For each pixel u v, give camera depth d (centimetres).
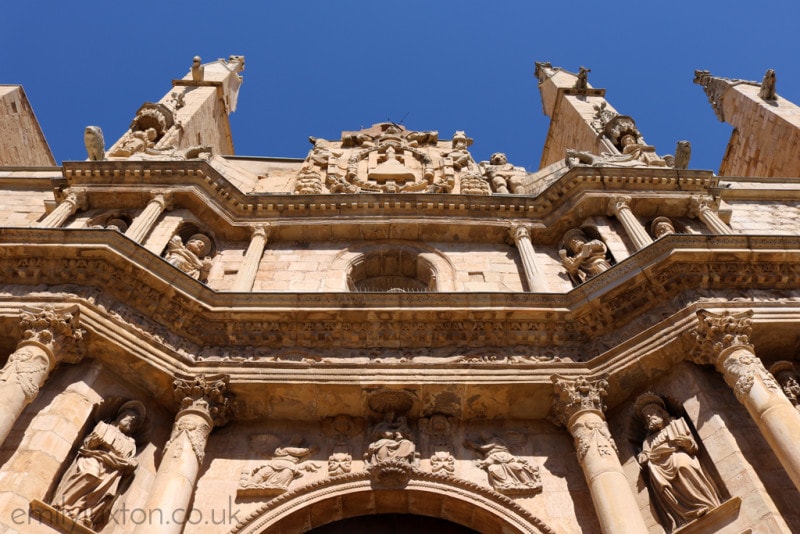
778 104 2848
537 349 1362
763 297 1317
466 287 1620
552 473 1234
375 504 1218
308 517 1191
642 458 1179
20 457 1038
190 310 1336
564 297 1384
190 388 1250
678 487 1107
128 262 1281
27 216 1822
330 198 1820
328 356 1343
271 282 1619
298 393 1288
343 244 1784
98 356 1231
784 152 2661
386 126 2602
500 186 2162
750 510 1015
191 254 1611
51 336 1162
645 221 1762
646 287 1335
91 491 1071
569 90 3169
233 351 1345
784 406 1061
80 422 1136
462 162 2270
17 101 2684
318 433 1312
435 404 1317
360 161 2302
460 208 1820
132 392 1260
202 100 2873
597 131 2612
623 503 1062
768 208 1997
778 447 1021
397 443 1251
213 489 1191
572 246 1711
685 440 1141
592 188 1769
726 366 1170
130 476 1159
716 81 3275
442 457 1258
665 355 1248
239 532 1115
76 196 1677
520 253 1702
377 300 1370
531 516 1144
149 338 1266
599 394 1253
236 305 1361
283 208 1812
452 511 1207
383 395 1300
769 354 1304
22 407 1070
